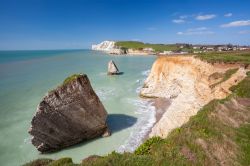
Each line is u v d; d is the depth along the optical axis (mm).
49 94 24312
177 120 25125
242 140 14898
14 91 52281
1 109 38375
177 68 47406
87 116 26406
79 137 26297
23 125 31453
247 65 34344
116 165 11453
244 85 25141
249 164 12586
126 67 105438
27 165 13234
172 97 46219
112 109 38188
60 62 135625
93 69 96438
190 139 13781
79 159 22906
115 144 25797
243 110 19672
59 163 12414
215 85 29219
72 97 25500
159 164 11453
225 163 12391
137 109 38500
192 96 27719
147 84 51844
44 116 23906
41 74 80750
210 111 18516
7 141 26578
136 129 29719
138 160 11820
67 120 25266
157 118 33812
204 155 12453
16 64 121188
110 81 66062
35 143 23875
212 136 14531
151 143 14164
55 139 24719
